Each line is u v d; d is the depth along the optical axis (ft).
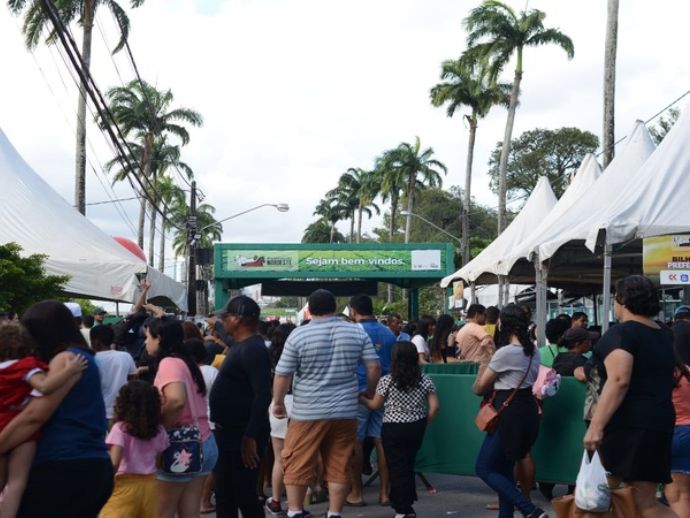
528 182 246.88
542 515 25.29
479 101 181.37
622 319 19.63
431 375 33.32
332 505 25.40
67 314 15.83
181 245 334.85
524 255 52.65
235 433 22.84
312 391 25.07
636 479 18.81
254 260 113.91
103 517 19.35
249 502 22.99
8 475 14.60
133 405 19.61
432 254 114.01
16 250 43.91
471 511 30.55
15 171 52.80
